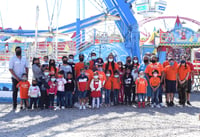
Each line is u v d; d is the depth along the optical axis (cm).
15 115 763
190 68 1012
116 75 958
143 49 2083
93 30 1590
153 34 2092
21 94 864
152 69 940
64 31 2752
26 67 895
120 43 1512
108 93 951
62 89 878
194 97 1203
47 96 880
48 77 871
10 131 576
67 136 530
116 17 1573
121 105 973
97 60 998
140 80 915
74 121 677
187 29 1942
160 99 964
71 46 2220
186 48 2064
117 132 562
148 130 582
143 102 918
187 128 603
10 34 2431
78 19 1770
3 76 1237
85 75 900
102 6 1611
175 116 755
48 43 2209
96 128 600
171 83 956
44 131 573
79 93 893
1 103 995
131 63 1065
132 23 1441
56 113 797
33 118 720
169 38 1977
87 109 877
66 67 934
